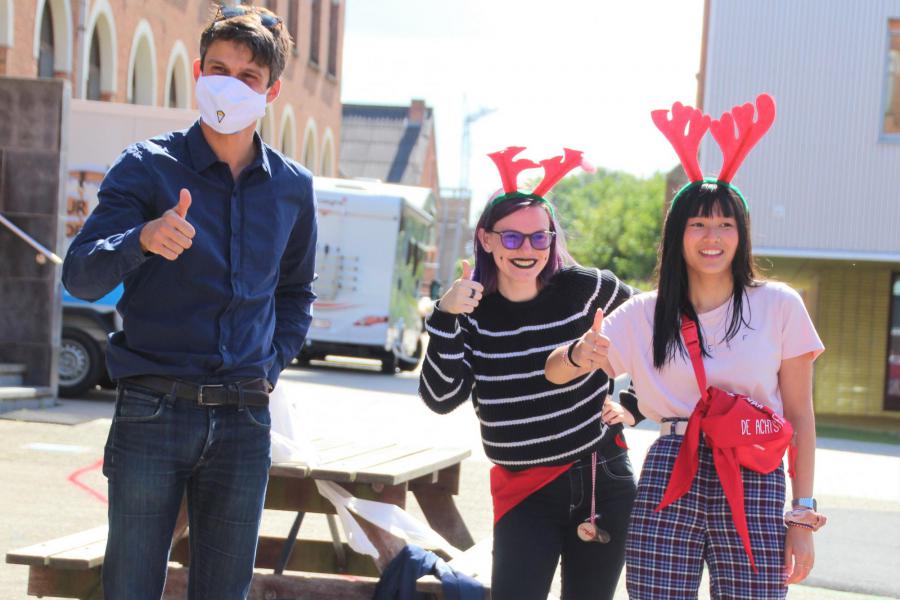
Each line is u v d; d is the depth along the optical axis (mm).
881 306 19906
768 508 3020
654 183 75312
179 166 3008
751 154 16578
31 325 11820
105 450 3021
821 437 15023
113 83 19641
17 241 11711
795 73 16500
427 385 3430
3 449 9039
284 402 4562
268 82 3086
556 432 3398
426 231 22453
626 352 3234
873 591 6148
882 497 9406
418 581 4117
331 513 4688
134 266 2736
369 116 64250
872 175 16391
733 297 3150
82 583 4133
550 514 3451
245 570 3096
